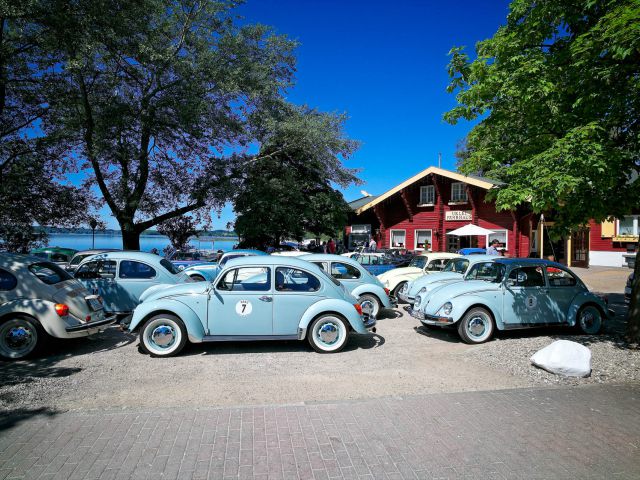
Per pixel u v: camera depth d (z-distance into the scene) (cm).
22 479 303
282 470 316
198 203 1955
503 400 452
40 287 646
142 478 305
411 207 2558
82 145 1669
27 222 1441
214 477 307
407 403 445
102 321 700
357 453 341
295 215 2122
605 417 407
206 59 1703
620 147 624
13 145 1372
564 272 793
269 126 1881
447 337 791
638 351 630
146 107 1622
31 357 645
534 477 306
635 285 688
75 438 366
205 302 665
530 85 614
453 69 745
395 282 1173
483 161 762
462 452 341
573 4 627
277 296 676
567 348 545
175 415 413
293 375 563
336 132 2053
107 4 1212
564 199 629
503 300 749
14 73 1227
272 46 1933
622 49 514
